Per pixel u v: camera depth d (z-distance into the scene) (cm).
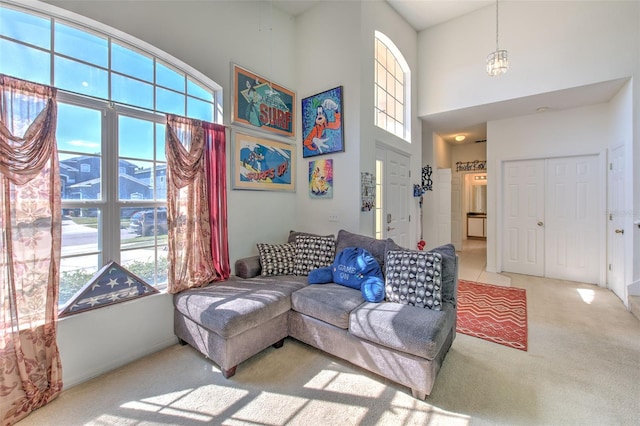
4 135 159
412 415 160
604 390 178
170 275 235
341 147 323
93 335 197
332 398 175
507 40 373
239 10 301
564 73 338
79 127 199
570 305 320
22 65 178
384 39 368
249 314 200
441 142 604
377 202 361
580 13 327
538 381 187
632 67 305
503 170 467
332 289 240
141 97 233
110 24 206
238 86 298
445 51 424
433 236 559
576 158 411
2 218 160
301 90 363
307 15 355
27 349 168
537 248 445
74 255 197
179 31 249
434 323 179
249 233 313
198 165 255
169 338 239
